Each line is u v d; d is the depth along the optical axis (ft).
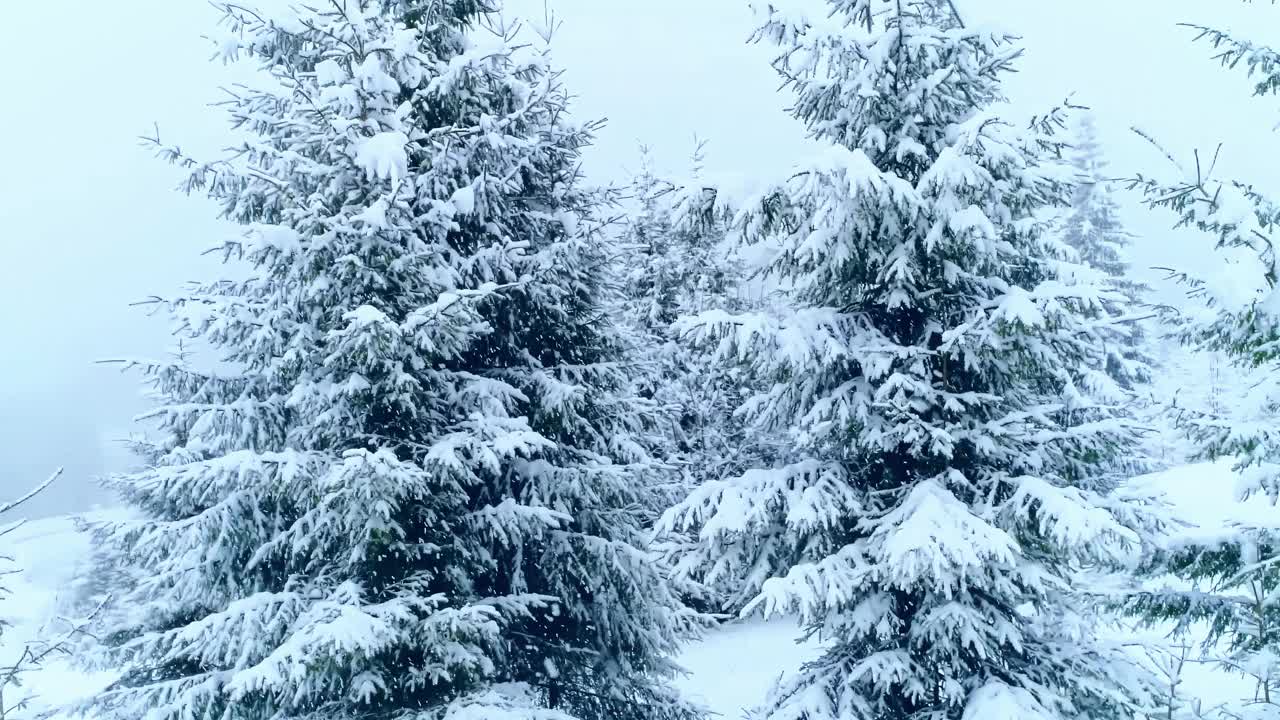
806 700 24.79
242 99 28.76
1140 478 24.62
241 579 28.12
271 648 25.29
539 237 32.73
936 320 26.32
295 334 26.86
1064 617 25.23
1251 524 21.79
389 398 25.46
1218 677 43.86
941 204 23.06
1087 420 27.04
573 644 31.99
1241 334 19.30
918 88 25.07
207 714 25.39
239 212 28.45
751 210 24.94
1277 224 19.71
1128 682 23.89
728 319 24.86
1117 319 22.27
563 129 33.53
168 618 32.14
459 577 26.96
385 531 23.57
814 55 24.86
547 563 30.19
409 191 26.23
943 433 23.62
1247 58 19.47
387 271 25.34
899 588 25.41
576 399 29.35
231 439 27.63
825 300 28.45
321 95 25.99
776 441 80.23
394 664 24.97
